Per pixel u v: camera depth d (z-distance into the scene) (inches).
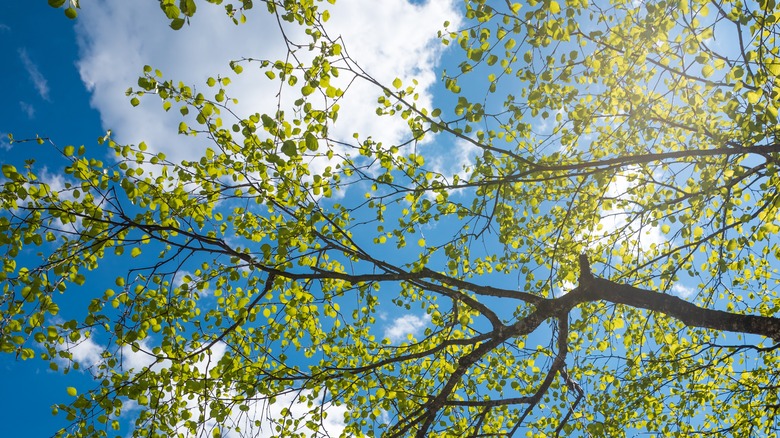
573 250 326.3
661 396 354.6
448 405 287.7
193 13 153.8
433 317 339.9
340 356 350.3
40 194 252.1
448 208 307.0
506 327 291.3
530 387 371.2
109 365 266.5
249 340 313.9
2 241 240.7
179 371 271.1
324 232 305.4
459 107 228.2
